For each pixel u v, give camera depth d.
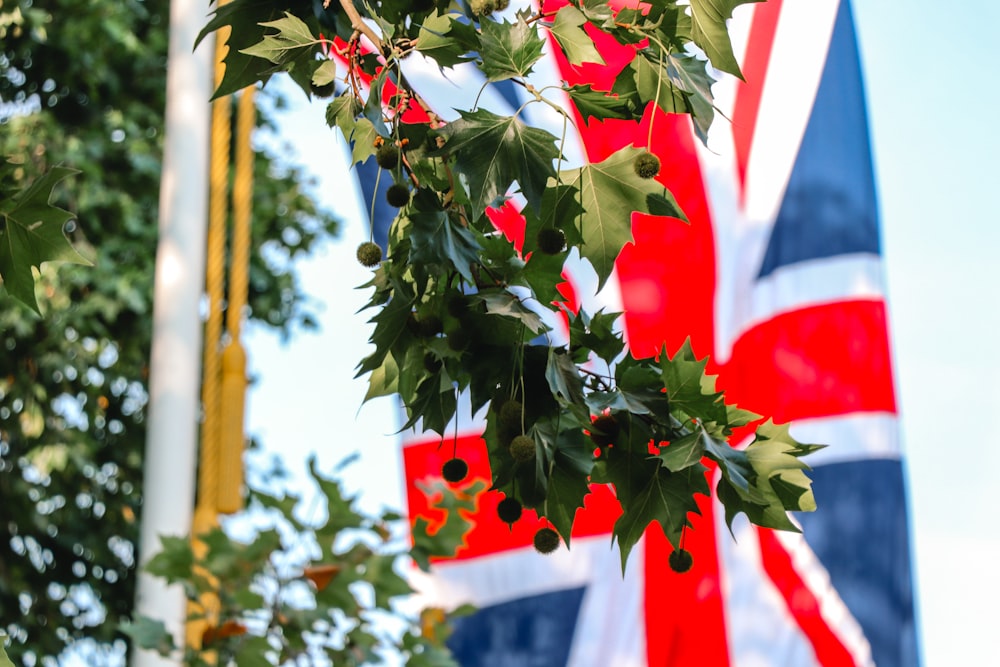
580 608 7.21
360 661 4.49
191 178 7.03
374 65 2.79
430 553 4.86
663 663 7.15
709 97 2.52
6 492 12.90
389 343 2.47
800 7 7.68
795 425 7.35
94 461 13.39
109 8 13.19
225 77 2.80
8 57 13.40
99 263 12.73
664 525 2.42
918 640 7.24
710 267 7.40
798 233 7.48
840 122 7.59
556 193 2.48
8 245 2.69
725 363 7.32
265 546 4.46
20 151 12.50
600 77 6.82
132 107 13.59
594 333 2.46
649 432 2.43
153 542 6.46
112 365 13.24
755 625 7.21
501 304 2.34
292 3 2.80
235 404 6.75
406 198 2.45
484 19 2.43
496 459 2.44
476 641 7.18
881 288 7.44
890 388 7.41
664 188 2.46
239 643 4.42
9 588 12.96
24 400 12.81
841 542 7.32
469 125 2.37
